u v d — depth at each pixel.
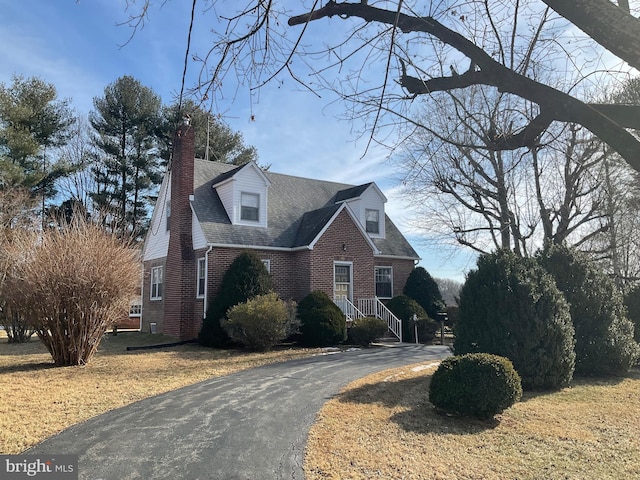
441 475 5.25
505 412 7.75
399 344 18.05
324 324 16.70
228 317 15.80
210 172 21.56
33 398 8.41
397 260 23.58
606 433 6.69
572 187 18.09
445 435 6.63
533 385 9.38
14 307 12.29
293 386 9.63
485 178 18.08
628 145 2.52
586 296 11.10
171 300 19.48
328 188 25.11
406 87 4.23
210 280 18.02
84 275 12.11
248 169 19.94
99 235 13.05
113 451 5.80
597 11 2.36
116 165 33.66
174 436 6.40
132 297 13.75
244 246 18.72
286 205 22.06
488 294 9.89
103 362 12.82
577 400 8.58
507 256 10.30
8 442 6.07
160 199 21.94
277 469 5.30
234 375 10.92
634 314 12.95
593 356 10.80
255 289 16.98
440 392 7.45
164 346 16.81
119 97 32.88
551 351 9.41
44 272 11.84
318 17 4.09
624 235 20.25
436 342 19.09
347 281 20.02
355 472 5.27
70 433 6.48
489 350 9.61
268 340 15.40
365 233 20.53
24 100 30.55
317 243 19.22
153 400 8.39
